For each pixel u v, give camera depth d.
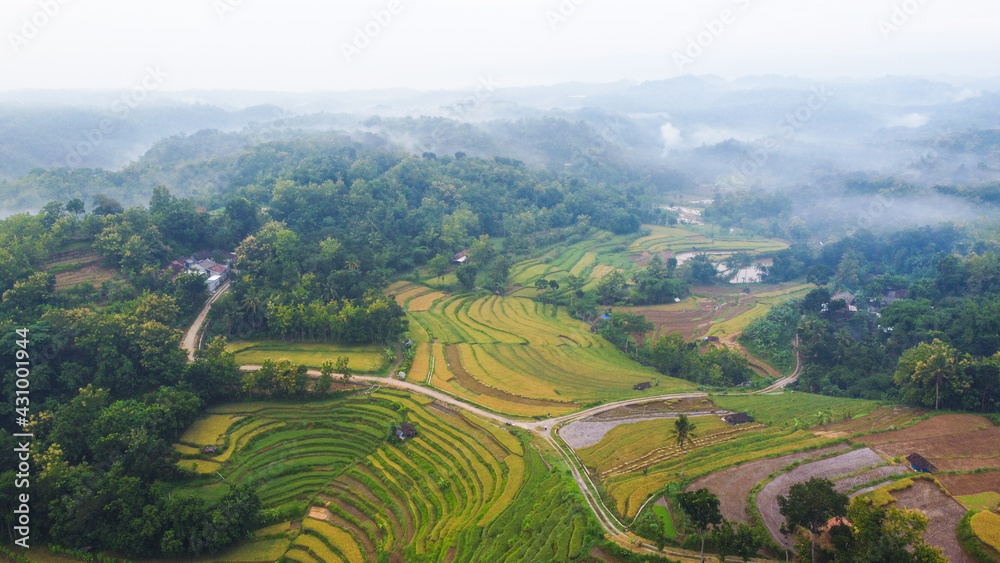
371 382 105.88
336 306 122.75
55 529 68.00
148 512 69.44
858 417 93.31
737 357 122.62
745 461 75.88
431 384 106.44
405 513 78.81
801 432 86.56
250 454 88.12
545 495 72.81
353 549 73.00
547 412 97.06
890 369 118.19
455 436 90.88
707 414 97.44
